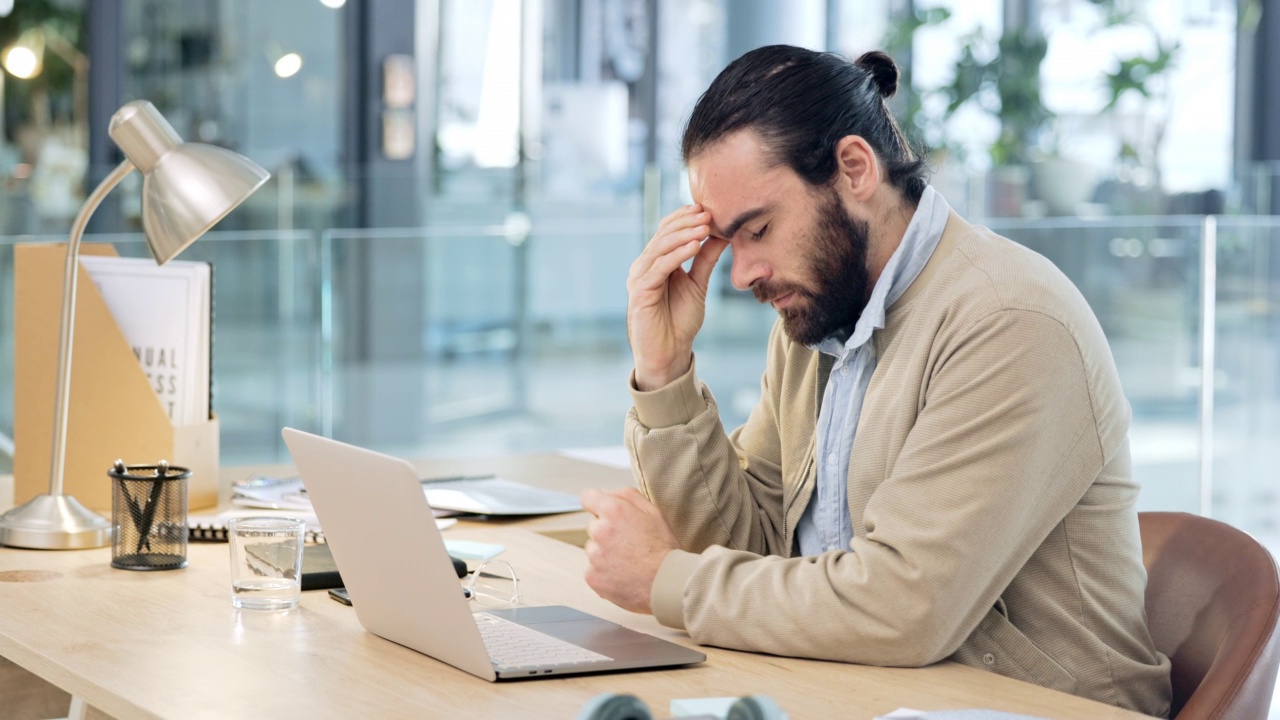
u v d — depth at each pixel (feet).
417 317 14.39
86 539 5.68
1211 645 4.87
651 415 5.26
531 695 3.86
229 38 15.40
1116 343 13.97
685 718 3.22
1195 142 20.07
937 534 4.22
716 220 4.78
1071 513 4.62
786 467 5.44
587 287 15.21
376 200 15.92
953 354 4.50
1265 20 20.34
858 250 4.75
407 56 16.11
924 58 19.06
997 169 17.25
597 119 17.33
